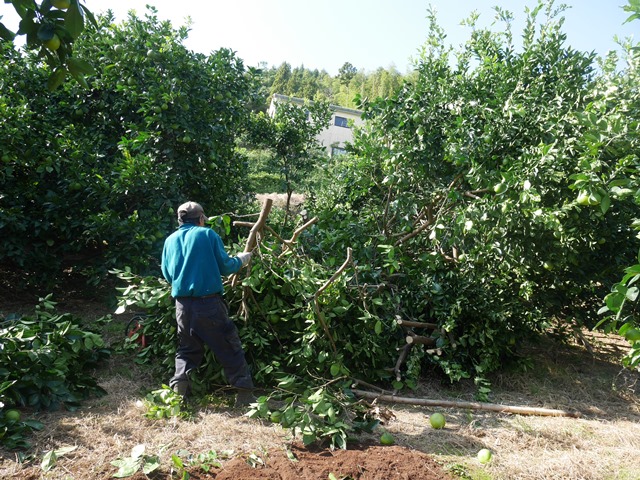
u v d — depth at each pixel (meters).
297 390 4.14
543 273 5.60
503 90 5.48
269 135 8.95
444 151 5.56
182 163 6.73
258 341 4.23
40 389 3.70
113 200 6.20
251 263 4.31
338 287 4.32
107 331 5.62
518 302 5.25
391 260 4.55
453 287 5.01
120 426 3.48
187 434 3.40
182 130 6.59
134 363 4.73
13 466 2.90
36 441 3.21
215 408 3.93
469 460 3.35
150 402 3.78
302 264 4.66
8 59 6.80
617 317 2.26
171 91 6.38
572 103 5.12
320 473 2.99
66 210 6.38
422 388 4.71
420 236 5.80
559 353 6.09
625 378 5.13
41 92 7.02
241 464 3.04
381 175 6.53
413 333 4.77
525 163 4.64
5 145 5.95
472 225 4.65
